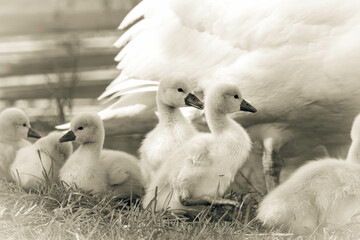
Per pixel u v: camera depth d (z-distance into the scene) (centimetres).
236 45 1110
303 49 1065
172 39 1170
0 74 2011
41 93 1856
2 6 2712
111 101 1747
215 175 964
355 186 925
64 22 2456
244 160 992
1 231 908
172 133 1051
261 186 1245
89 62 2072
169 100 1045
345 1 1052
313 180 940
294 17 1064
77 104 1777
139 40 1205
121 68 1217
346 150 1187
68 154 1121
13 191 1030
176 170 968
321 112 1107
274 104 1104
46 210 953
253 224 968
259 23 1084
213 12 1130
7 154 1151
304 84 1078
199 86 1152
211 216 938
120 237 888
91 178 1032
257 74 1089
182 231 900
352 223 899
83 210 947
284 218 939
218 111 988
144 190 1066
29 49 2230
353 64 1052
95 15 2444
